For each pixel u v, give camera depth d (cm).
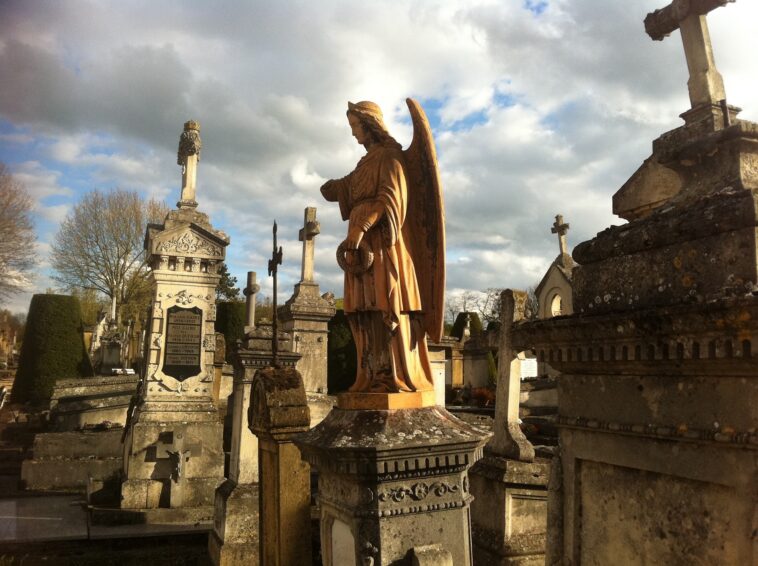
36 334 2567
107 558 894
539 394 1670
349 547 362
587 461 296
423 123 396
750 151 249
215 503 864
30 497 1258
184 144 1380
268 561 595
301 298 1574
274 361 632
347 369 2411
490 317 5253
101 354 2756
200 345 1308
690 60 278
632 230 276
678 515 244
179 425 1207
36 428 1897
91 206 4047
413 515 354
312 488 972
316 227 1606
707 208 239
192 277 1330
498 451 697
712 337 218
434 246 398
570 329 287
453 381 2192
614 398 276
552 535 312
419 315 401
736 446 215
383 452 341
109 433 1393
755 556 208
